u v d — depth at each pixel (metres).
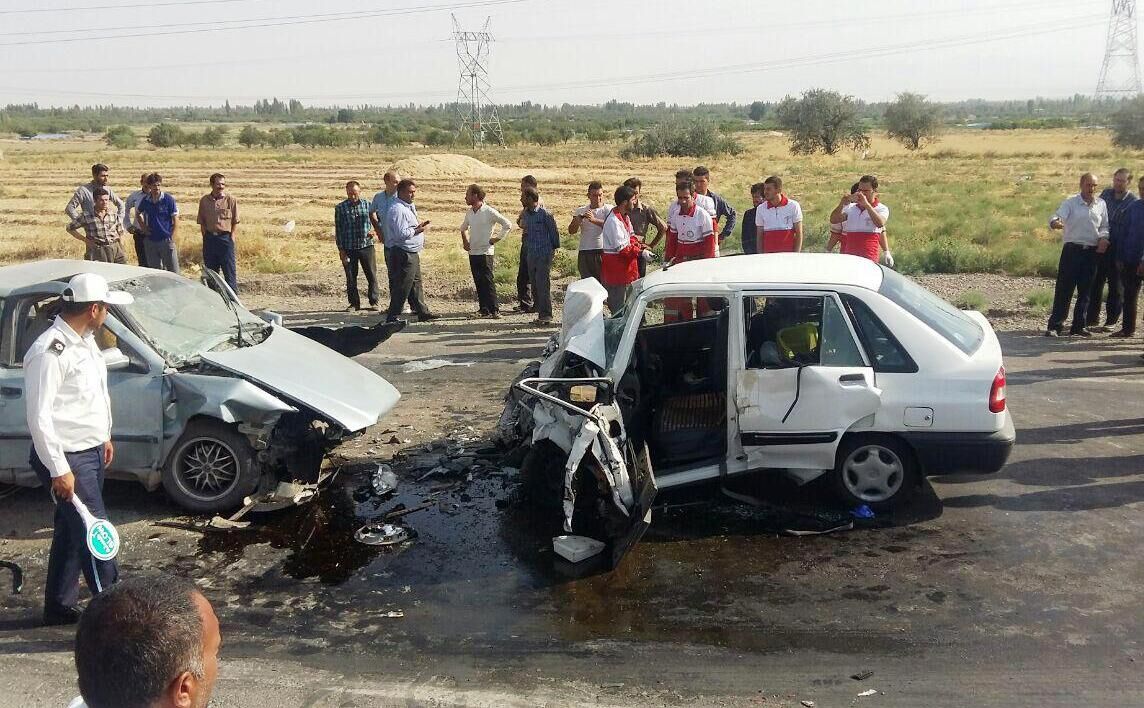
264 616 5.11
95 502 5.00
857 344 5.96
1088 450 7.19
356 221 13.59
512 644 4.74
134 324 6.56
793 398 5.91
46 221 30.80
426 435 8.04
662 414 6.46
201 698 1.77
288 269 18.38
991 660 4.46
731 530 6.02
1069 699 4.13
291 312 13.80
